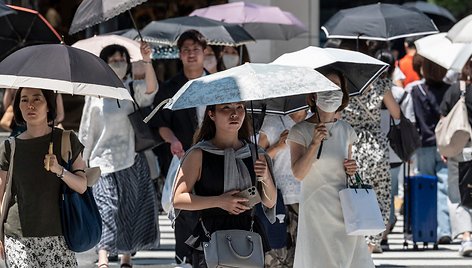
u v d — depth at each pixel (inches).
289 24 1428.4
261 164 671.1
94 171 727.1
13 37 1086.4
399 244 1295.5
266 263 924.6
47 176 707.4
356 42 1114.1
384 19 1123.9
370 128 1015.6
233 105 673.6
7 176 709.9
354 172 757.9
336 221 761.0
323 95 757.3
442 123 1116.5
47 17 1815.9
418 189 1221.7
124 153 1002.1
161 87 994.7
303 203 767.1
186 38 988.6
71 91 681.6
